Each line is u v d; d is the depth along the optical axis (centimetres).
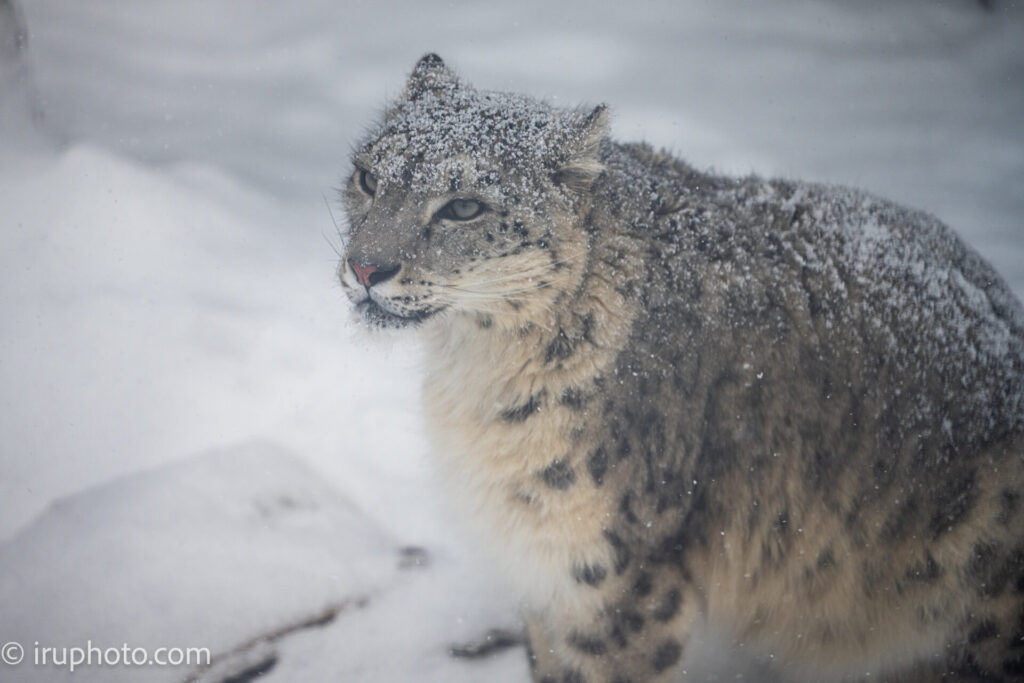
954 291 908
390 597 1040
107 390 1304
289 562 1052
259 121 2478
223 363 1381
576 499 843
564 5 3334
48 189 1700
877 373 866
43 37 2995
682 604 876
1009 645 870
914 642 902
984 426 866
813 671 965
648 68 2778
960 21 3162
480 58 2852
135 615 962
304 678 936
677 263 865
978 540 857
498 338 866
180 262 1605
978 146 2297
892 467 866
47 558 1012
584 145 857
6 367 1314
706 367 856
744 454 869
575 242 842
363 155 930
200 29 3189
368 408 1316
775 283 873
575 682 905
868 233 917
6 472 1166
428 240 850
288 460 1211
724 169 2105
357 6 3375
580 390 841
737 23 3183
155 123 2409
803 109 2516
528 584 887
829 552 885
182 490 1124
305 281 1633
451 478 921
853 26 3150
